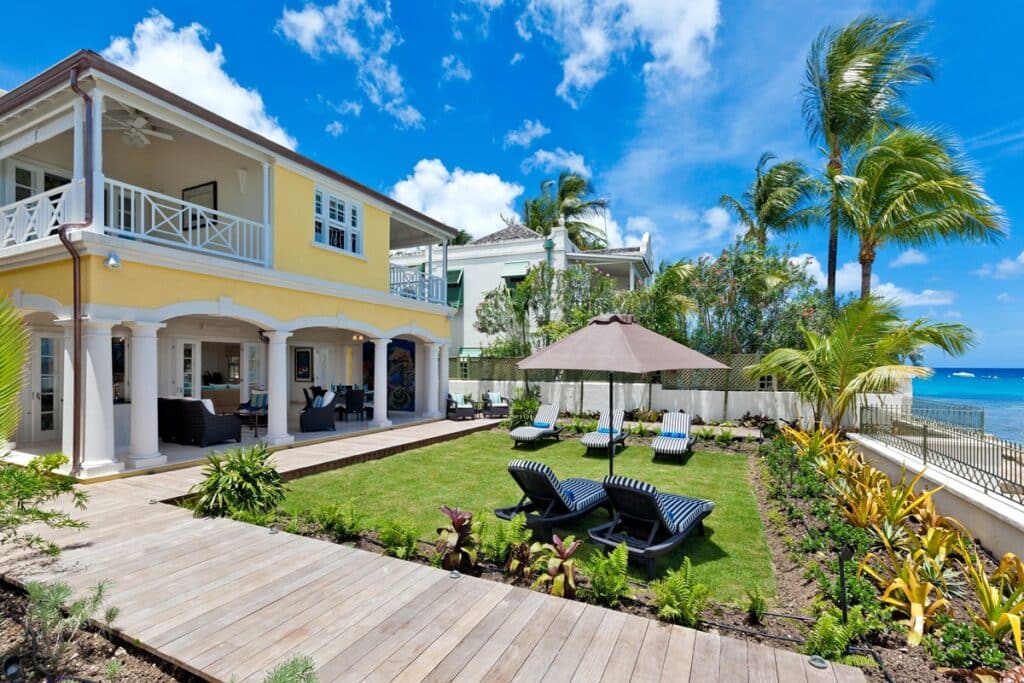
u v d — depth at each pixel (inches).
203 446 411.5
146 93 335.3
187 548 204.5
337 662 129.6
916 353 527.5
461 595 167.3
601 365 259.6
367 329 545.0
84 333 313.1
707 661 133.4
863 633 147.9
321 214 496.4
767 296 628.4
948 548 211.5
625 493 217.2
